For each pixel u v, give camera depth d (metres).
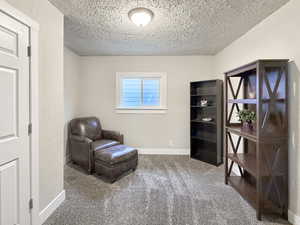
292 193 1.61
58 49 1.84
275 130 1.64
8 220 1.26
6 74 1.24
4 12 1.19
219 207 1.82
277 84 1.63
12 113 1.29
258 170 1.65
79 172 2.71
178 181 2.42
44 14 1.60
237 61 2.66
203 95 3.29
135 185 2.29
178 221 1.60
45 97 1.63
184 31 2.39
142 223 1.58
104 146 2.80
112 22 2.12
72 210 1.76
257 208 1.65
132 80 3.74
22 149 1.38
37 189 1.52
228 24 2.16
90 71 3.69
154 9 1.82
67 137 3.13
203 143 3.61
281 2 1.66
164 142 3.72
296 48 1.56
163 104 3.68
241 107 2.54
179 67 3.63
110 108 3.72
